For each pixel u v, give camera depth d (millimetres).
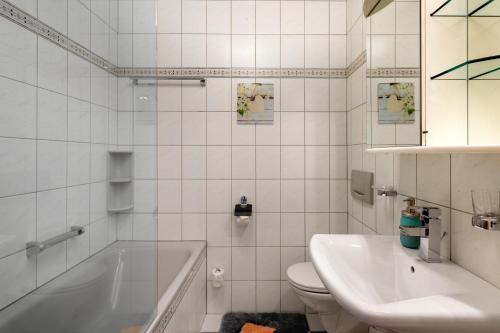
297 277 1557
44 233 1296
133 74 1873
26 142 1200
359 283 921
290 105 1930
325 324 1511
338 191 1937
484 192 650
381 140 1101
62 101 1406
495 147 542
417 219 931
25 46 1188
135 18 1852
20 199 1175
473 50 669
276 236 1939
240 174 1938
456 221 816
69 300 1365
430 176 955
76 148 1517
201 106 1931
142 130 1879
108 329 1312
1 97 1089
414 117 859
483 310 532
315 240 993
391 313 515
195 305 1622
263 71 1925
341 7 1915
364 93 1599
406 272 863
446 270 770
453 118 717
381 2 1114
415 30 853
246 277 1937
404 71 924
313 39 1922
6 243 1118
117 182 1864
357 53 1705
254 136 1933
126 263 1656
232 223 1938
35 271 1242
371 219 1527
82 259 1540
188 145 1937
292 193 1938
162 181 1934
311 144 1937
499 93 615
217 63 1923
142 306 1208
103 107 1747
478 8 657
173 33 1927
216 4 1924
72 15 1467
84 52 1564
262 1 1921
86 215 1590
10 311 1116
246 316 1858
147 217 1867
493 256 678
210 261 1933
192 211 1939
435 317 512
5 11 1095
